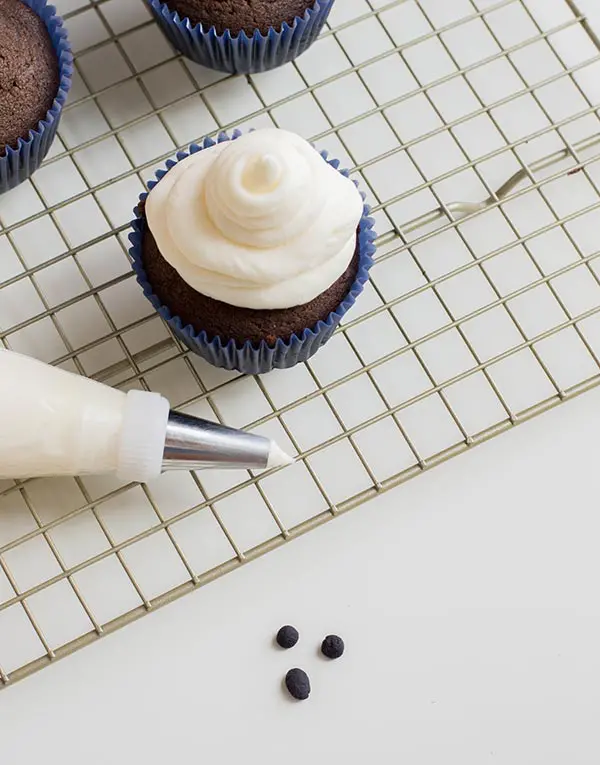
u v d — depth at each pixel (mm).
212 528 524
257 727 521
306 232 474
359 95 550
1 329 527
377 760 522
